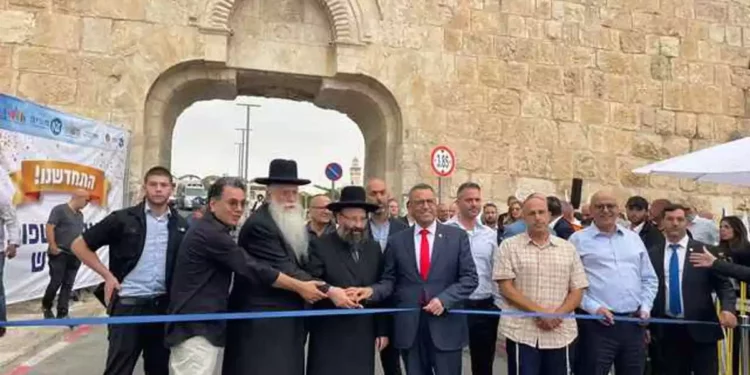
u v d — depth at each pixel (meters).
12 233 8.16
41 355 8.20
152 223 5.39
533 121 14.30
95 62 12.35
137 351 5.27
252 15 13.36
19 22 12.09
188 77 13.13
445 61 13.93
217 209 4.74
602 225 5.74
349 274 5.18
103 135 11.77
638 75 15.02
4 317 8.02
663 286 6.21
